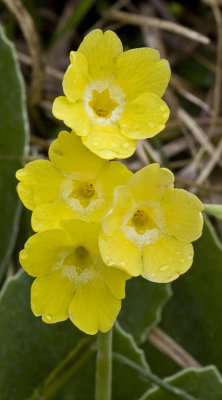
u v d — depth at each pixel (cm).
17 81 26
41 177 18
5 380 24
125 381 24
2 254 27
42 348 24
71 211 18
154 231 19
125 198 18
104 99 19
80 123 18
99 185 18
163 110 18
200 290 26
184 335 26
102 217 18
